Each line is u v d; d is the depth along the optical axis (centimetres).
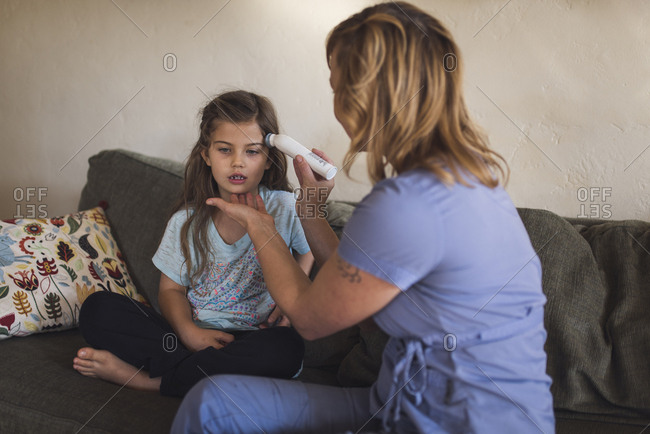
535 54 157
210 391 90
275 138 137
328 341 147
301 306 90
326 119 185
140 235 176
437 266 81
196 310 147
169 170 184
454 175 81
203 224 147
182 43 201
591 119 154
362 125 87
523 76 159
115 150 194
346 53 88
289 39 186
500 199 85
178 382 122
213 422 89
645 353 118
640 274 128
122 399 118
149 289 171
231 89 196
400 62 84
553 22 155
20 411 118
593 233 138
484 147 90
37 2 221
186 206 150
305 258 152
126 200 182
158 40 204
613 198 155
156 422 110
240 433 91
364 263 81
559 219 135
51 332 154
